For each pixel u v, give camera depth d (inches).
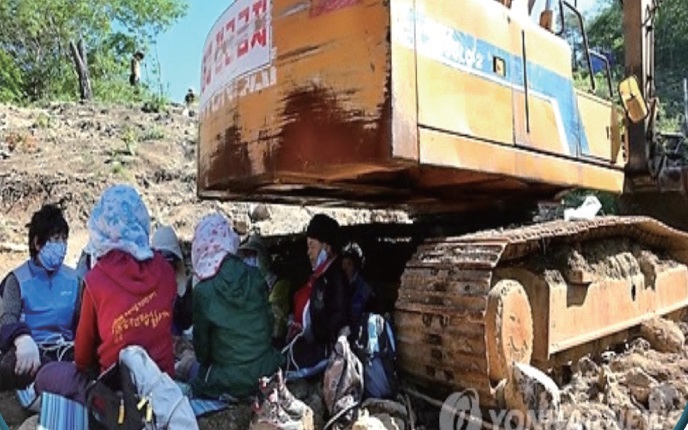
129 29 1393.9
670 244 262.1
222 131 191.6
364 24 152.0
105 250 155.3
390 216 417.7
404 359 174.4
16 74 1073.5
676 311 257.8
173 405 140.5
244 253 245.4
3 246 370.6
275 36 169.9
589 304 199.3
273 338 199.9
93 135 549.6
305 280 240.2
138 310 153.5
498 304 158.4
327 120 157.2
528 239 171.3
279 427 144.3
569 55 223.9
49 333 180.1
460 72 168.7
